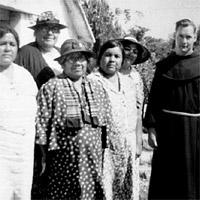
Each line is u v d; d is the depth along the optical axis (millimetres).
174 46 3377
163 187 3281
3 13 4328
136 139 3609
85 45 2941
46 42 3400
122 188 3270
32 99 2787
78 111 2783
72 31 5723
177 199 3184
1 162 2574
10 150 2600
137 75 3707
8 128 2590
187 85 3113
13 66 2801
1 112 2570
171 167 3213
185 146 3105
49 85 2803
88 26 5691
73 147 2750
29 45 3338
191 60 3143
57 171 2773
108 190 3047
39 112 2777
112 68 3191
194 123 3102
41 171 2922
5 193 2578
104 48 3193
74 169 2746
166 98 3221
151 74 5695
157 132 3352
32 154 2746
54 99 2771
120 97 3232
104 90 3059
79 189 2732
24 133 2664
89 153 2785
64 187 2760
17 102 2658
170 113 3191
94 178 2809
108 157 3080
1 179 2562
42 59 3268
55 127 2754
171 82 3176
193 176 3121
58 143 2762
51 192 2789
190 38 3104
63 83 2830
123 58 3322
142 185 4227
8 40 2656
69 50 2824
